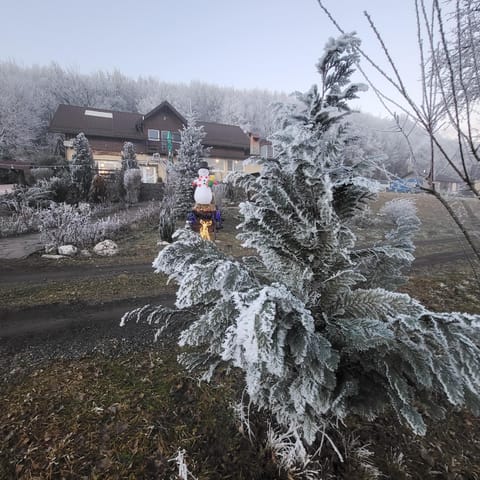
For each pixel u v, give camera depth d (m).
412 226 1.87
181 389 2.37
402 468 1.73
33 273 6.11
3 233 9.59
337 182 1.32
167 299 4.77
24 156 34.69
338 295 1.49
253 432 1.92
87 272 6.22
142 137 30.84
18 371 2.72
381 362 1.40
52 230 8.48
